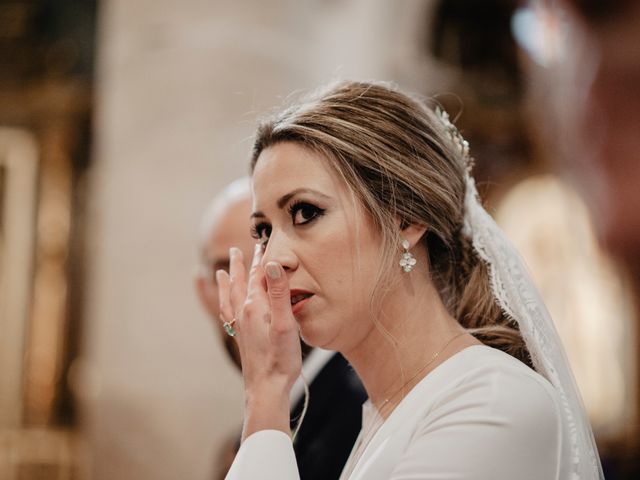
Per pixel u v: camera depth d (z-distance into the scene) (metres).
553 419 1.27
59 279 8.45
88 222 8.55
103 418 5.65
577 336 6.79
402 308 1.48
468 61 8.52
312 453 2.08
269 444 1.36
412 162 1.48
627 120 0.24
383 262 1.43
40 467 7.93
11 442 7.97
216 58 5.79
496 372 1.31
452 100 8.40
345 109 1.49
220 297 1.62
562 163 0.28
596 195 0.25
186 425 5.46
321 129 1.46
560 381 1.48
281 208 1.48
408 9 7.59
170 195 5.78
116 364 5.71
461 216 1.57
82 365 8.24
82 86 8.76
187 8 5.93
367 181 1.44
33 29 8.90
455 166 1.56
